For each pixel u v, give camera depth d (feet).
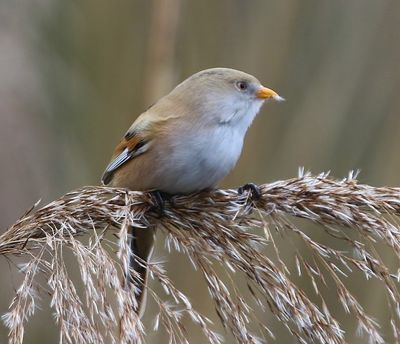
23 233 23.63
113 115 35.78
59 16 37.14
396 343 22.09
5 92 46.91
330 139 37.04
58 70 36.94
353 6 37.96
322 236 36.17
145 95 35.32
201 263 23.45
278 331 34.22
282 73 36.86
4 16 46.57
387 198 23.77
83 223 23.93
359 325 22.16
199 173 29.37
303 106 36.99
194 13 36.09
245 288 34.17
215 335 20.92
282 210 24.50
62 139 37.32
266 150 36.35
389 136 37.83
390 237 23.07
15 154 48.34
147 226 25.85
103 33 36.14
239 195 24.98
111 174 31.07
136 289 21.01
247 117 30.66
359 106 37.70
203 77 30.27
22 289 20.98
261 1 37.01
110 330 20.06
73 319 20.11
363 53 37.91
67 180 36.78
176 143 29.12
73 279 35.01
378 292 36.55
